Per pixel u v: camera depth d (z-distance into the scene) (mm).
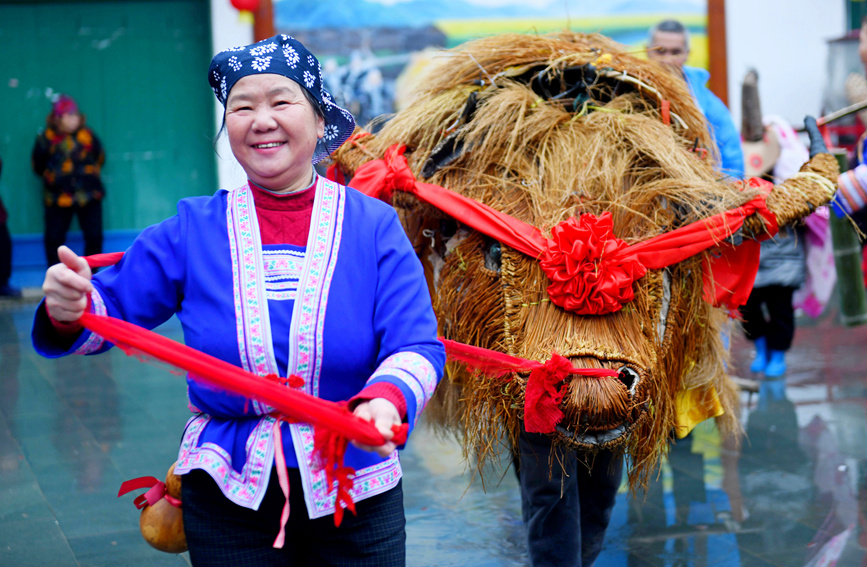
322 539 1809
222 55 1806
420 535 3570
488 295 2605
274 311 1748
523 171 2695
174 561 3324
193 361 1574
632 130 2754
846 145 9242
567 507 2572
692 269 2688
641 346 2424
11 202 9914
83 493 4039
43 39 9844
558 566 2596
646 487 2650
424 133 2963
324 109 1915
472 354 2377
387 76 9672
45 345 1709
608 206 2572
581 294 2377
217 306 1759
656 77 3041
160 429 5051
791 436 4742
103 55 9969
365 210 1837
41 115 9930
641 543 3461
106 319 1628
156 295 1811
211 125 10148
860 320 6703
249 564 1790
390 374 1644
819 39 9930
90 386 6082
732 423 3135
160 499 2092
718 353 2924
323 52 9609
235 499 1733
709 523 3641
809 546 3398
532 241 2514
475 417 2625
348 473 1545
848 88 8297
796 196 2740
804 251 6000
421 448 4695
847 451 4477
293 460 1743
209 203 1836
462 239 2697
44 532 3592
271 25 9562
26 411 5461
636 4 9719
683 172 2678
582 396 2254
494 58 3061
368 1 9547
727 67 9867
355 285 1781
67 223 9570
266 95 1769
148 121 10117
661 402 2533
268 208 1808
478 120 2809
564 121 2814
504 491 4047
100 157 9586
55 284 1573
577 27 9711
